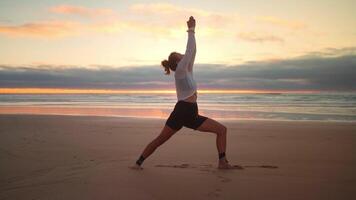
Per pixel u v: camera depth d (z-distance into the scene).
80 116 15.67
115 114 18.20
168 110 21.36
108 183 4.25
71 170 4.94
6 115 16.12
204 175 4.67
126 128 10.84
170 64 5.02
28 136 8.65
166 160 5.85
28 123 12.28
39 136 8.67
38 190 3.96
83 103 30.62
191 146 7.50
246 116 16.97
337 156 6.25
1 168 5.05
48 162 5.51
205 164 5.48
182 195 3.79
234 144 7.84
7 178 4.49
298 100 32.94
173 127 4.93
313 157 6.15
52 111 20.56
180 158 6.06
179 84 4.90
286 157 6.16
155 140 5.02
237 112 19.41
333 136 9.22
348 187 4.10
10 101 34.53
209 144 7.79
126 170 4.96
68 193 3.85
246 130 10.65
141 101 34.06
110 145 7.38
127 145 7.39
